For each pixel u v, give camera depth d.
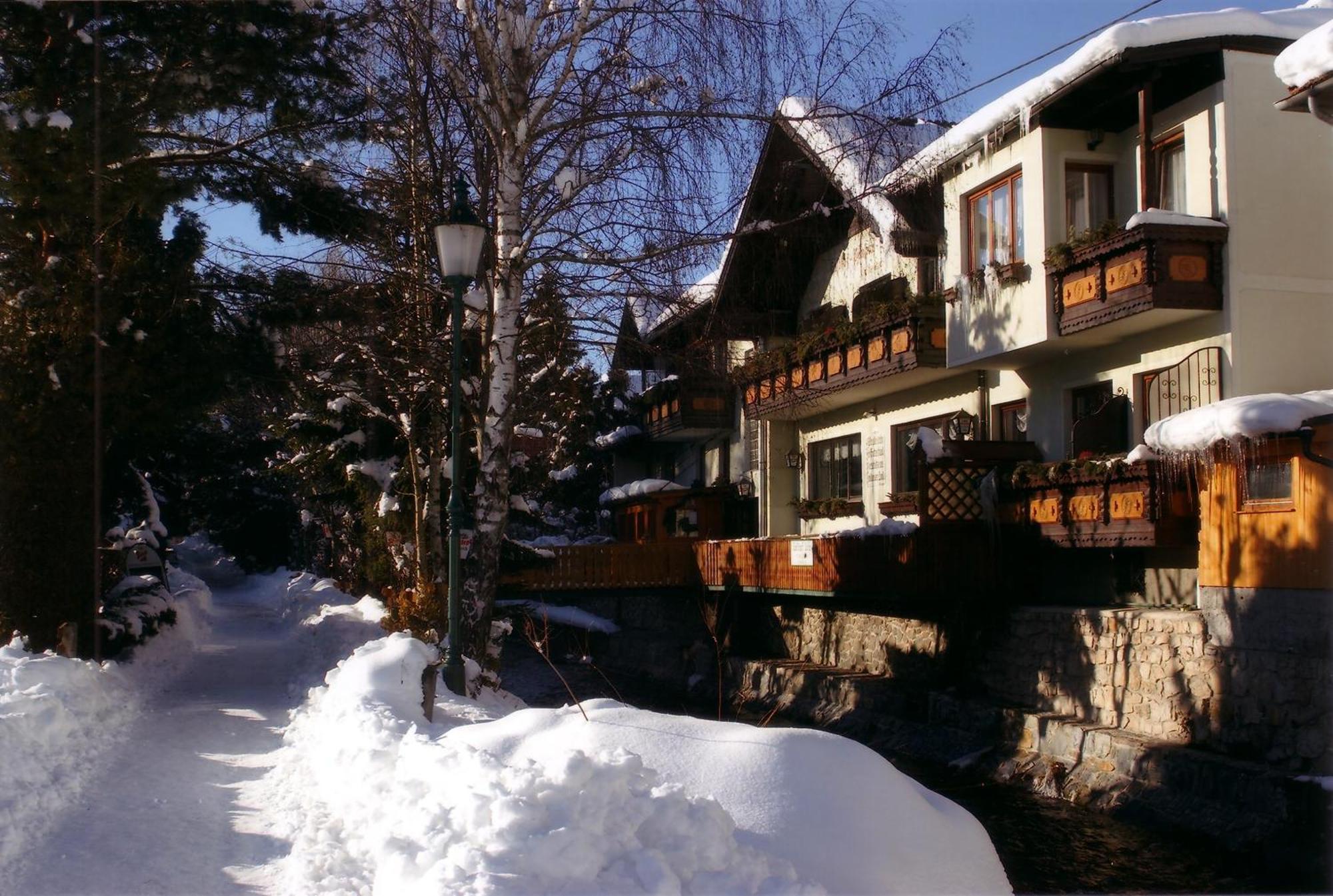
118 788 7.07
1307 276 13.80
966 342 17.45
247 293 14.66
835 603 20.30
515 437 20.31
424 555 16.42
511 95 12.29
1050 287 15.42
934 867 4.36
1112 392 15.76
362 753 6.10
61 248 11.99
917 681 18.05
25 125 10.28
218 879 5.24
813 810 4.47
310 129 13.18
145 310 12.78
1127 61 13.72
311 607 24.53
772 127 12.47
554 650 28.98
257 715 10.89
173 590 28.33
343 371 17.06
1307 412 10.92
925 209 17.75
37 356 11.72
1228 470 11.98
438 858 4.02
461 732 5.80
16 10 10.45
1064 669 14.66
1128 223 13.78
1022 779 13.69
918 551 16.44
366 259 15.29
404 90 13.59
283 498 47.41
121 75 11.15
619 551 23.77
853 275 21.97
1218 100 13.86
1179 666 12.59
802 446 25.48
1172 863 10.34
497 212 12.66
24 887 5.03
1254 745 11.41
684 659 24.47
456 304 10.16
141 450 15.98
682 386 13.93
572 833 3.86
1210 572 12.24
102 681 10.38
